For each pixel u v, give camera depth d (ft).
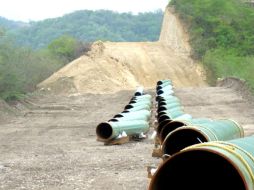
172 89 136.87
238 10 261.44
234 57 220.02
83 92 179.73
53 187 42.11
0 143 72.59
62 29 516.73
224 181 23.44
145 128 71.15
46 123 98.17
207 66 219.61
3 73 123.24
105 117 105.09
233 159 19.86
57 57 237.45
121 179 43.73
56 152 61.21
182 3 271.69
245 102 113.80
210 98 124.98
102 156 56.03
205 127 37.29
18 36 495.82
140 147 62.44
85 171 47.98
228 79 161.48
